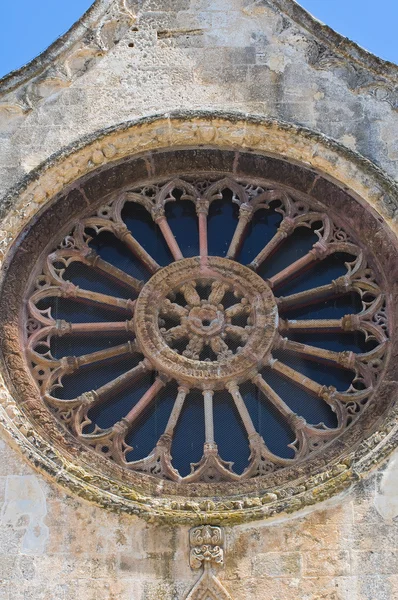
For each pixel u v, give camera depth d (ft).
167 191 91.09
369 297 87.15
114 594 74.64
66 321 86.58
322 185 89.71
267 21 95.04
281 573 75.20
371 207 88.17
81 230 89.04
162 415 83.97
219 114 90.89
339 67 92.94
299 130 90.17
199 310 86.94
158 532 76.59
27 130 90.53
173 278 87.71
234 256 88.94
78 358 84.28
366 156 89.71
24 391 82.07
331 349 86.48
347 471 78.18
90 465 80.18
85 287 88.58
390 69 92.58
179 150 91.20
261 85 92.53
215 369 84.28
